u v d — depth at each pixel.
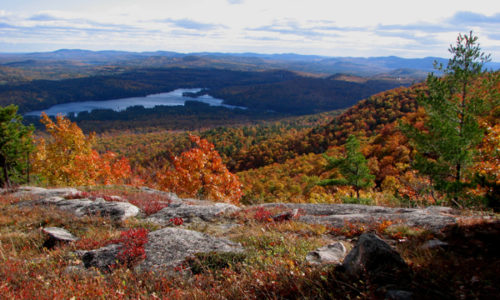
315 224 8.84
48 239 8.34
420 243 5.49
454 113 14.83
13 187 17.64
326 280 4.03
